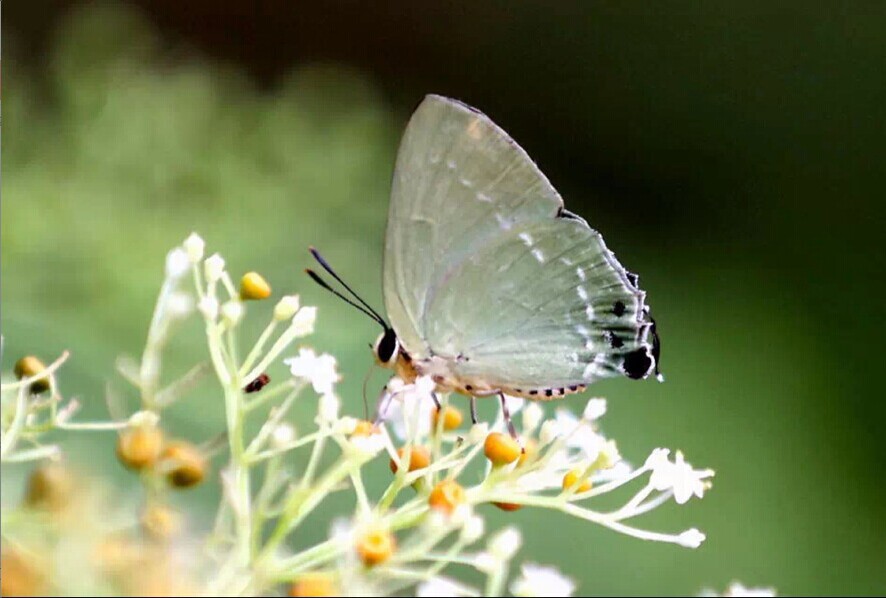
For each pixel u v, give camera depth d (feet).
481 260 0.70
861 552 1.21
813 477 1.26
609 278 0.71
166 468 0.63
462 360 0.71
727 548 1.09
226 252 0.84
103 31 0.88
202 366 0.65
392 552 0.64
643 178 1.88
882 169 1.79
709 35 1.89
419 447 0.67
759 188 1.83
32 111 0.86
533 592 0.64
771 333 1.50
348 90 0.92
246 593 0.63
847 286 1.68
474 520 0.64
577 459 0.68
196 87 0.87
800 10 1.87
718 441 1.22
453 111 0.69
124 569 0.61
